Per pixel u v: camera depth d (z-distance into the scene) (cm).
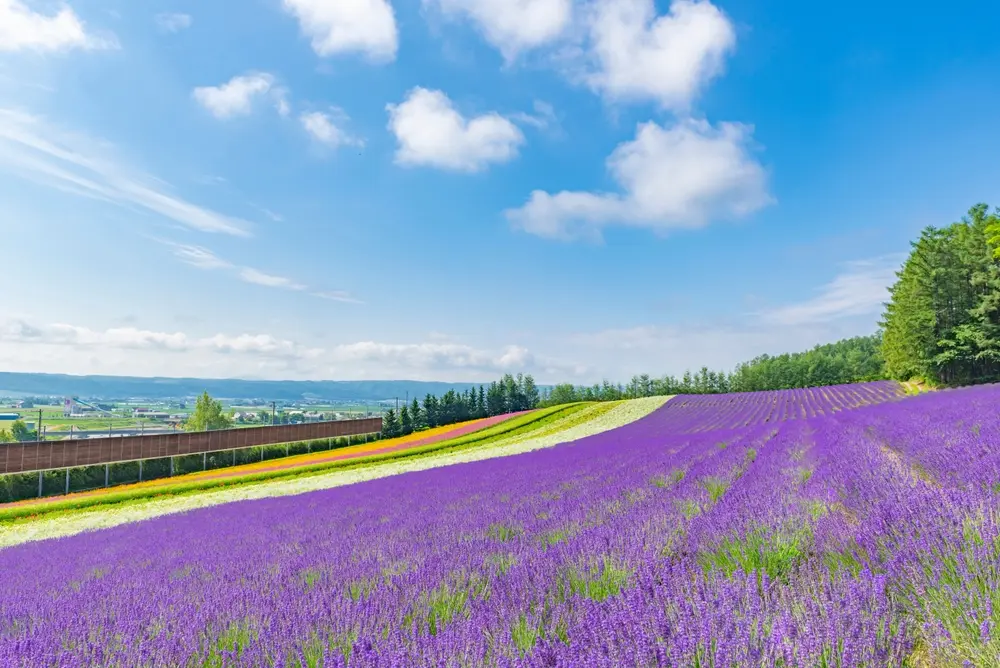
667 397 5881
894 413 1766
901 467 578
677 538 393
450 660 219
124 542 947
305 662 261
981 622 199
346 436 5356
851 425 1555
